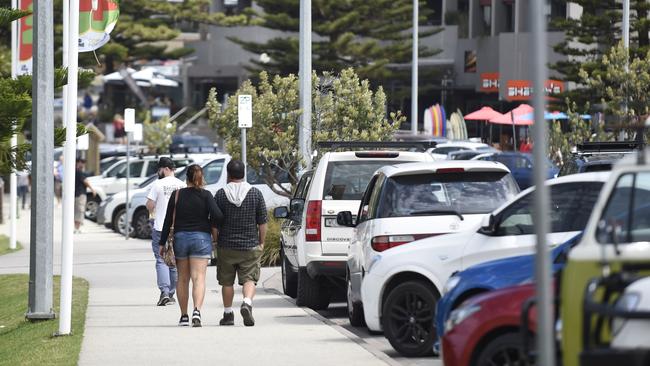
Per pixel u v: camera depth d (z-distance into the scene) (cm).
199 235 3888
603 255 1839
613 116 8894
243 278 3928
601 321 1798
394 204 3622
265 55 13888
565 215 3197
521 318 2050
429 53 14300
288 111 6481
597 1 10412
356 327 4031
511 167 9225
